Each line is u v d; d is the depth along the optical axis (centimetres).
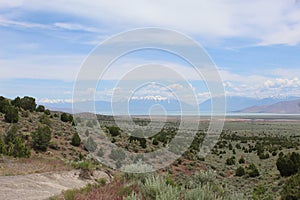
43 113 4525
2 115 3547
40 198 1102
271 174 2798
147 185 838
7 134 2772
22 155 2356
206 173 1042
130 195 804
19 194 1153
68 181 1580
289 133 9075
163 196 716
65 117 4409
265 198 1773
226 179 2723
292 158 2611
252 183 2531
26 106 4288
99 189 955
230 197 847
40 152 2770
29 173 1609
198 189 793
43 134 2906
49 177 1573
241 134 8506
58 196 1058
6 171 1609
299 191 1456
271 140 6562
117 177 1105
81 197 897
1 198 1073
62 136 3491
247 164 3588
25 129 3281
